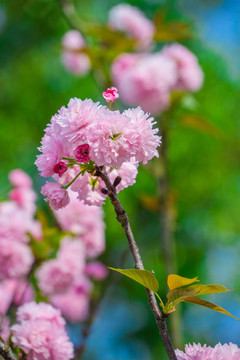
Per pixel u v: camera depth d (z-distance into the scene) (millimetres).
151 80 4617
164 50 5016
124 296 8820
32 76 9406
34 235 4039
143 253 8180
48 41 9234
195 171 9031
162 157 4680
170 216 4637
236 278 9086
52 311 2494
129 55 4875
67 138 1670
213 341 8898
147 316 8961
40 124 9242
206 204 9188
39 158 1710
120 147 1653
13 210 4098
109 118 1648
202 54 9641
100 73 4840
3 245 3877
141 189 8344
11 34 9086
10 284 3988
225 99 9422
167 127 4699
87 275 4367
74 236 4145
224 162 9141
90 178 1821
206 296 8766
